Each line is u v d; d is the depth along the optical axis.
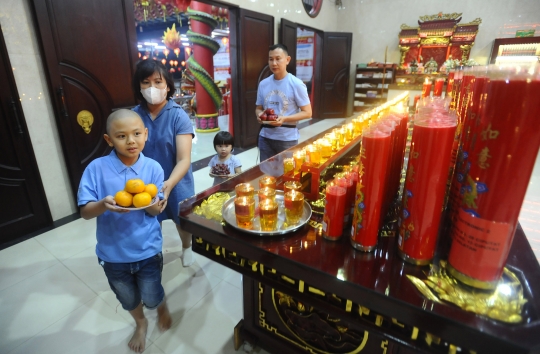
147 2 7.04
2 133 2.24
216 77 8.61
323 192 1.14
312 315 1.18
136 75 1.54
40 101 2.43
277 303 1.27
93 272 2.03
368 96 8.30
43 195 2.52
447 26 7.11
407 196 0.69
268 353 1.45
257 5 4.99
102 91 2.77
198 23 5.87
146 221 1.32
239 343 1.47
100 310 1.71
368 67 8.09
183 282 1.94
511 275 0.68
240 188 0.98
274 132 2.48
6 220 2.34
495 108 0.52
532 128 0.50
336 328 1.14
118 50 2.83
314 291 0.80
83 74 2.62
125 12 2.83
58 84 2.47
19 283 1.92
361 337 1.10
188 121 1.69
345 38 7.96
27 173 2.40
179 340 1.53
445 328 0.58
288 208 0.90
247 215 0.87
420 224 0.68
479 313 0.58
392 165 0.88
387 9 7.80
